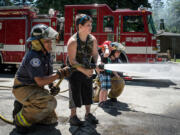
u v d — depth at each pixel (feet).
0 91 15.66
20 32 27.27
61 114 10.36
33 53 7.43
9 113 10.30
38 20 27.43
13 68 30.27
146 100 14.11
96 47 9.07
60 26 26.53
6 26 27.71
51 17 26.96
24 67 7.47
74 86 8.64
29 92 7.61
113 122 9.47
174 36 78.74
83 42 8.57
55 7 42.52
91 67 7.75
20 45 27.32
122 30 24.14
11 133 7.95
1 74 28.12
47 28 7.60
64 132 8.16
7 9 27.32
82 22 8.22
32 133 7.99
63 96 14.29
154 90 18.17
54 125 8.76
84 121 9.12
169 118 10.15
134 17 23.91
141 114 10.77
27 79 7.65
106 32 24.52
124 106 12.30
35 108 7.55
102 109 11.53
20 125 7.81
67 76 7.97
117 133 8.20
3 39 27.84
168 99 14.55
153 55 23.63
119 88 12.68
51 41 7.62
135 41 23.89
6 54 27.89
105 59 11.84
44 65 7.66
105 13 24.40
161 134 8.14
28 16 27.12
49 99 7.73
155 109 11.77
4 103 12.09
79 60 8.71
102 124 9.18
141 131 8.43
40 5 44.29
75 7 24.72
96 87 13.44
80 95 8.82
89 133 8.12
